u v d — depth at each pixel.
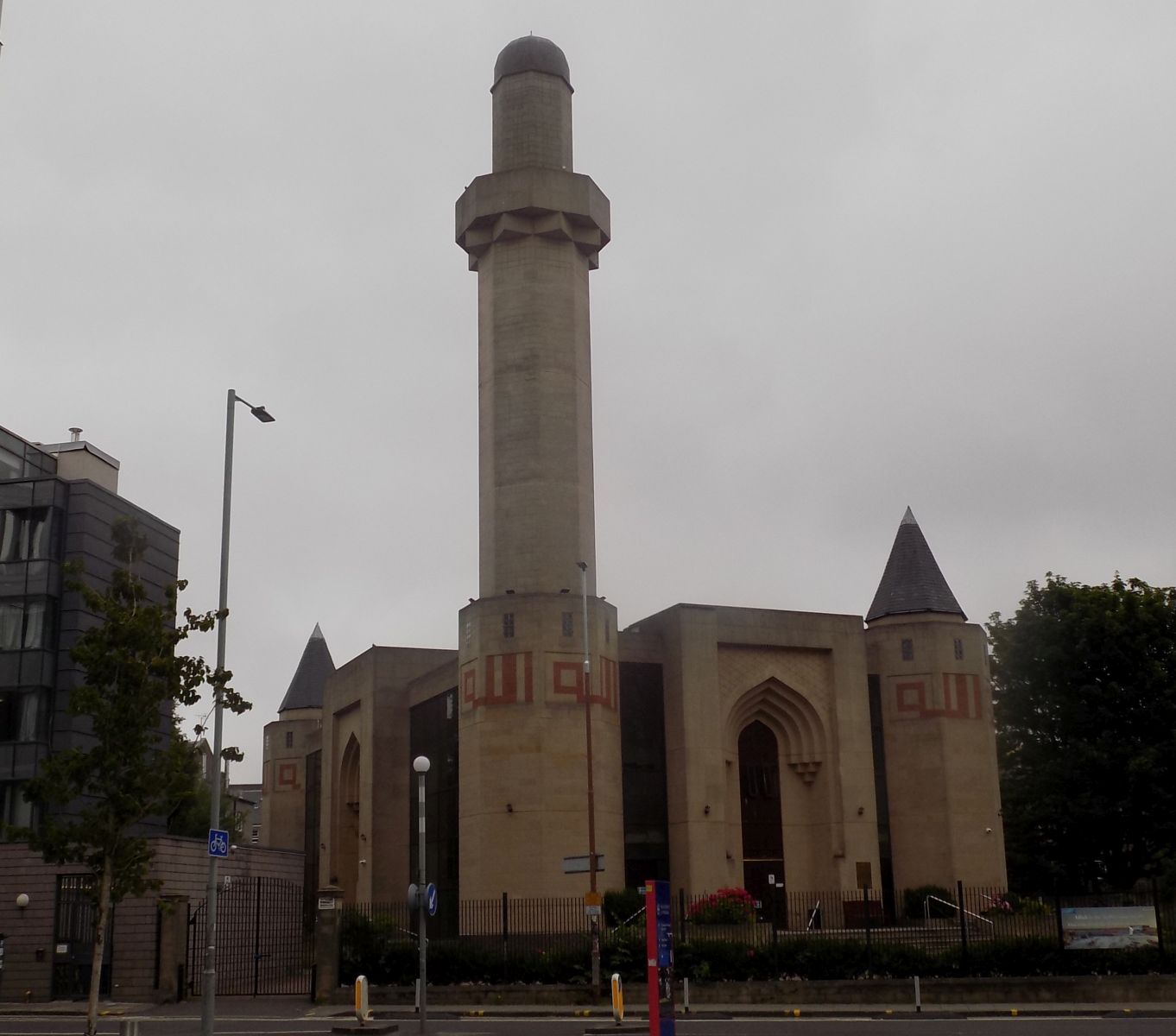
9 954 42.06
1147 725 52.81
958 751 61.84
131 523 32.16
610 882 52.00
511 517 55.75
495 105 61.09
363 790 66.75
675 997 36.06
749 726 60.59
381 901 63.59
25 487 49.78
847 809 59.00
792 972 37.06
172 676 28.98
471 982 38.19
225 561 30.05
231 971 46.53
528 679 52.09
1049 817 53.88
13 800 46.66
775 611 60.12
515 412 56.66
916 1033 27.67
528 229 58.00
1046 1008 33.09
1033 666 55.88
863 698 60.84
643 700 57.88
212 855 27.73
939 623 63.38
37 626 48.22
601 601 54.72
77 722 48.12
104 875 28.23
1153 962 35.50
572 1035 28.52
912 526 67.31
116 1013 36.62
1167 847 50.59
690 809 55.44
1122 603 53.94
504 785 51.34
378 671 66.62
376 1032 29.03
